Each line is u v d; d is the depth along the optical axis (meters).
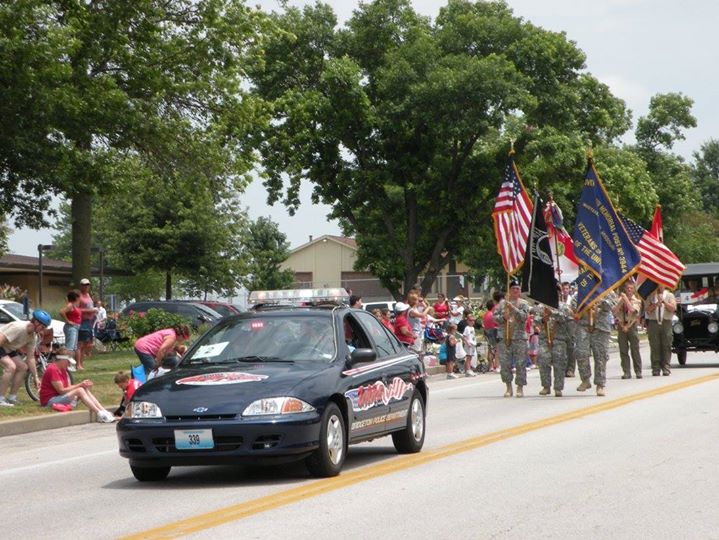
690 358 43.47
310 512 11.12
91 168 34.03
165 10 38.75
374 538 9.73
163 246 77.06
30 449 18.73
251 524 10.52
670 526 10.16
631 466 14.00
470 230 67.44
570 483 12.73
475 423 20.03
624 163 73.12
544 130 62.97
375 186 66.69
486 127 60.50
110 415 23.30
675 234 98.50
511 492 12.18
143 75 36.91
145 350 23.44
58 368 23.22
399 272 71.88
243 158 40.72
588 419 19.94
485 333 39.72
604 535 9.77
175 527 10.50
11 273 68.19
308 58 65.50
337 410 13.66
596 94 70.94
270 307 15.72
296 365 13.96
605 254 26.33
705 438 16.73
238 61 39.38
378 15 65.56
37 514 11.74
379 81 63.88
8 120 32.16
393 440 15.98
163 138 37.28
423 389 16.69
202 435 12.73
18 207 38.06
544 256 26.06
